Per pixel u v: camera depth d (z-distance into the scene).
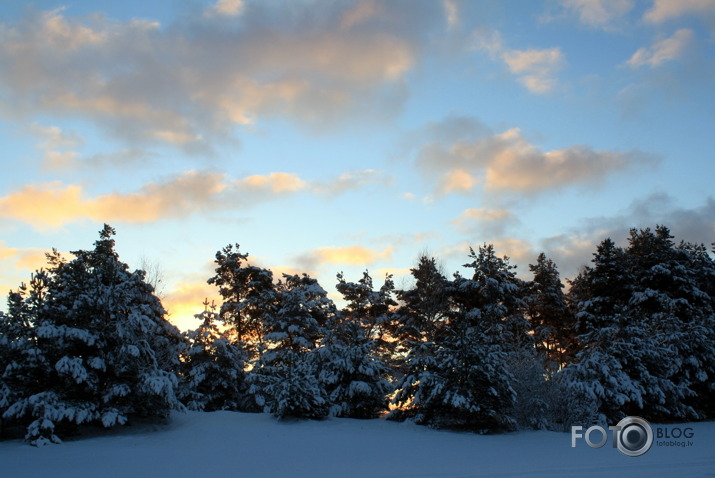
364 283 38.38
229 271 39.66
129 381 19.81
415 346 23.69
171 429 20.36
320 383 24.84
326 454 14.89
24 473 12.27
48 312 19.16
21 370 18.80
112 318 19.97
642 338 25.27
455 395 19.44
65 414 17.50
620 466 12.01
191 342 30.23
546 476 10.90
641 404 21.86
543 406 20.64
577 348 38.94
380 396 25.28
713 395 27.38
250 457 14.45
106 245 26.31
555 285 44.25
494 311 33.72
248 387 30.62
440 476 11.21
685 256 38.12
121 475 11.87
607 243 38.72
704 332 27.52
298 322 34.25
